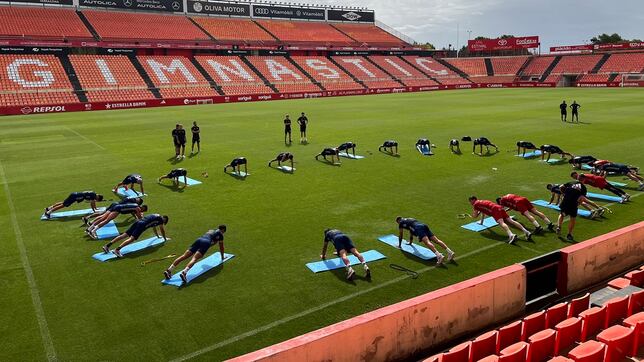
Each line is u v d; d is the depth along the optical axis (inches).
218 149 1114.1
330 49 3614.7
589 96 2500.0
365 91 3223.4
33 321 378.0
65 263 486.6
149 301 406.0
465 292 338.0
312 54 3585.1
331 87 3193.9
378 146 1113.4
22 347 342.6
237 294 416.2
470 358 291.7
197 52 3093.0
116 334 357.7
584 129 1294.3
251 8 3715.6
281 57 3395.7
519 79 3865.7
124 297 414.0
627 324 319.3
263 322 371.6
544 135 1212.5
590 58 3745.1
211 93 2696.9
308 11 3973.9
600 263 416.2
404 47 4133.9
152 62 2827.3
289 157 881.5
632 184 749.9
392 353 312.0
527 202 553.9
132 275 456.4
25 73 2372.0
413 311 315.9
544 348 293.7
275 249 514.6
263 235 556.7
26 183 820.6
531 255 489.4
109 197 728.3
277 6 3833.7
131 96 2459.4
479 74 4010.8
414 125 1471.5
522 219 598.5
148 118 1809.8
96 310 393.1
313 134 1327.5
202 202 693.9
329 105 2293.3
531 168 866.1
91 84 2453.2
